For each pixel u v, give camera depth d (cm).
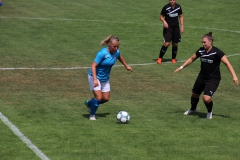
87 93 4481
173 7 5853
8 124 3462
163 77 5194
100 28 7925
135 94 4475
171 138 3228
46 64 5672
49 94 4403
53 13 9031
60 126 3447
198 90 3728
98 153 2931
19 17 8594
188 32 7800
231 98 4391
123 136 3250
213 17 8975
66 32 7581
